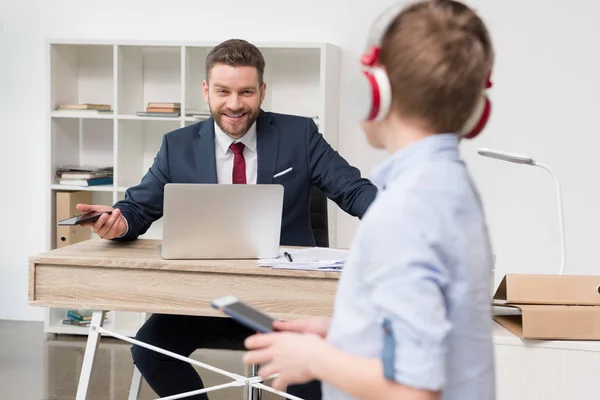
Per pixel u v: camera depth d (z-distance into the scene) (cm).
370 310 106
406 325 97
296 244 287
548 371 208
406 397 98
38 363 407
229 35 469
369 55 109
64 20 479
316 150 290
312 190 307
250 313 117
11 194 488
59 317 468
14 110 485
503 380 211
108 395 361
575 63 437
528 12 438
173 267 219
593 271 443
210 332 265
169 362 260
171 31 473
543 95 440
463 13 107
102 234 248
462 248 105
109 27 477
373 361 103
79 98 484
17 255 491
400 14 108
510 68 442
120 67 453
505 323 224
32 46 481
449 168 107
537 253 447
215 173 281
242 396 366
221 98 274
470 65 103
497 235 450
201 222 225
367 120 109
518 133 443
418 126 108
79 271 224
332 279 215
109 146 486
